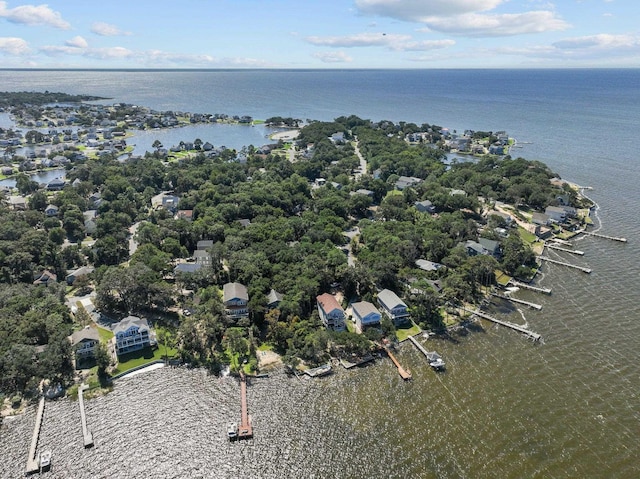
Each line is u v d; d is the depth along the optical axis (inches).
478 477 2598.4
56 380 3348.9
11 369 3206.2
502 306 4397.1
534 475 2608.3
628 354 3644.2
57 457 2733.8
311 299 4281.5
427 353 3651.6
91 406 3129.9
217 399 3211.1
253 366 3501.5
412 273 4616.1
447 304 4389.8
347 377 3427.7
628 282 4790.8
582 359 3597.4
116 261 5083.7
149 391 3280.0
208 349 3715.6
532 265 5187.0
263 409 3107.8
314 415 3056.1
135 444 2832.2
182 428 2955.2
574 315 4215.1
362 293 4443.9
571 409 3090.6
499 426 2952.8
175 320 4067.4
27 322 3595.0
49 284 4355.3
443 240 5251.0
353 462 2701.8
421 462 2694.4
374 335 3759.8
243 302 4045.3
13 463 2689.5
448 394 3240.7
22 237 5054.1
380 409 3107.8
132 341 3663.9
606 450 2773.1
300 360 3587.6
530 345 3791.8
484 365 3553.2
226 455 2758.4
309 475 2623.0
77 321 3986.2
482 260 4719.5
